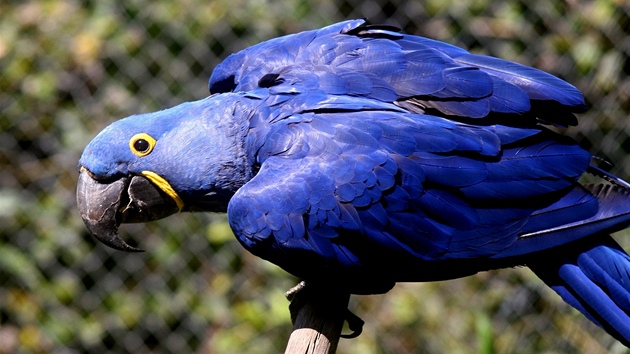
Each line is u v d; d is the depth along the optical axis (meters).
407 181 7.49
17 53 13.21
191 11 13.03
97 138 8.08
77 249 12.91
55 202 12.98
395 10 13.12
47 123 13.14
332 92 7.82
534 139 7.59
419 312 12.43
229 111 7.99
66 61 13.19
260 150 7.75
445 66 7.77
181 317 12.84
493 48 12.98
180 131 8.02
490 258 7.54
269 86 8.08
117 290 12.88
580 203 7.43
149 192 8.09
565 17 12.83
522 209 7.50
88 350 12.98
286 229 7.49
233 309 12.80
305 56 8.08
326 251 7.55
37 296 12.87
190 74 13.02
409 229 7.55
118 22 13.17
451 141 7.51
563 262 7.42
